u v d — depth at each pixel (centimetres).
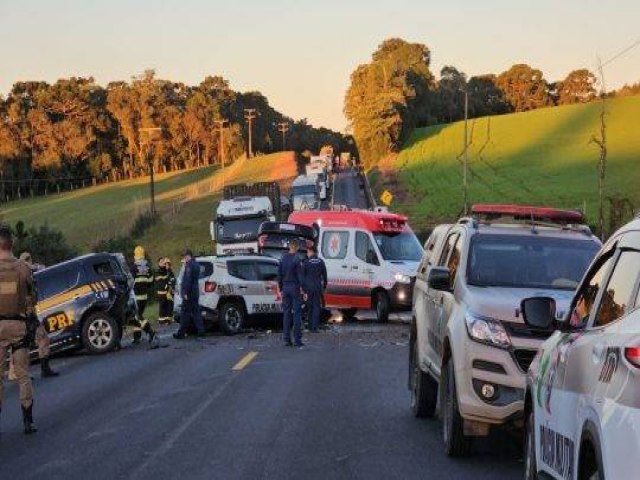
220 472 921
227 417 1211
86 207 12925
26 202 15550
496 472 916
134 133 18638
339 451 1012
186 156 19375
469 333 928
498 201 8431
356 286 2767
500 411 901
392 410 1261
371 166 14212
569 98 19600
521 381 895
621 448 446
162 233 7612
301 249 2788
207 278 2497
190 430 1130
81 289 2081
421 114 16238
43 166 17312
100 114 18488
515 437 1081
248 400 1343
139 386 1512
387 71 15212
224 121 18612
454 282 1060
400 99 14800
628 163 10094
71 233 9775
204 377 1594
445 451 997
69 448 1049
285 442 1057
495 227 1126
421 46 17200
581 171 9956
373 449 1022
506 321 920
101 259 2127
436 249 1279
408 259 2781
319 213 2920
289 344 2100
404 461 964
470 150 12838
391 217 2836
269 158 16200
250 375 1605
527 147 12244
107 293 2103
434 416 1205
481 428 934
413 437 1083
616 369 482
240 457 984
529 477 745
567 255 1074
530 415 752
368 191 9794
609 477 458
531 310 701
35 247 4400
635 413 440
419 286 1295
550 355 679
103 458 994
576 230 1138
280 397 1367
